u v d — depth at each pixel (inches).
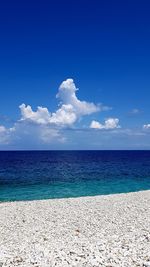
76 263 530.6
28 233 810.8
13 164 4574.3
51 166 4119.1
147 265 514.9
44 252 600.1
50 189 1974.7
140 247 613.9
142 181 2394.2
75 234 788.6
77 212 1074.7
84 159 6456.7
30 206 1221.1
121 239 692.7
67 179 2522.1
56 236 770.8
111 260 540.4
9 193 1812.3
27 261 547.5
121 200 1321.4
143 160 5920.3
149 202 1253.1
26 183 2267.5
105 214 1030.4
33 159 6456.7
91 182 2329.0
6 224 922.7
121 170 3408.0
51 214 1051.9
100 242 668.7
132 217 971.3
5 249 637.9
